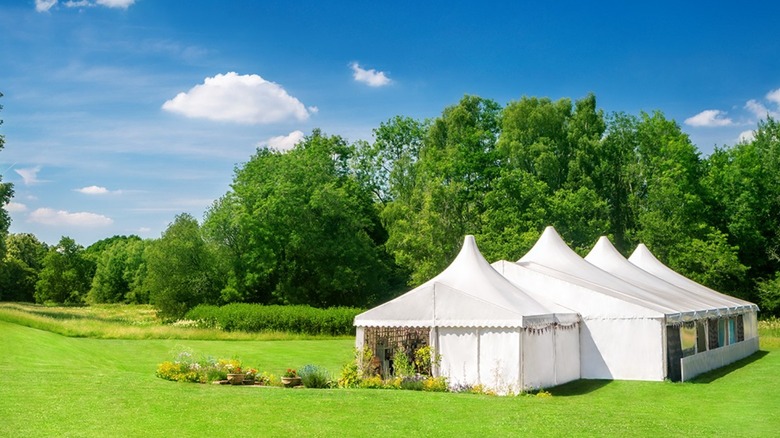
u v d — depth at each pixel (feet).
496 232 157.69
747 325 104.63
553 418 44.01
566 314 69.92
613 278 86.02
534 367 62.85
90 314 195.42
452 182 164.66
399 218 184.44
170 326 129.80
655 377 70.03
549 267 85.20
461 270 70.74
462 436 38.14
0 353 67.41
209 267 176.04
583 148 183.42
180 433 36.78
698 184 167.84
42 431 35.78
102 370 63.16
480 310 62.54
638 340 71.15
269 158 185.78
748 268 153.79
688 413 48.98
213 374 58.49
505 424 41.68
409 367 64.95
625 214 185.26
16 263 310.45
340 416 42.60
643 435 39.58
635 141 194.59
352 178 201.98
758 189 167.43
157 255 175.11
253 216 171.01
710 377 72.74
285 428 38.83
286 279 175.73
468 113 197.36
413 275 156.76
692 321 78.79
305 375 60.39
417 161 201.67
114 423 38.37
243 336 119.65
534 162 177.68
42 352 73.31
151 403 44.27
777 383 66.95
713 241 156.25
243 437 36.47
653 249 160.25
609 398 57.98
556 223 160.76
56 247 316.40
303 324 131.44
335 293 181.78
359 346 66.59
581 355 73.26
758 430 42.06
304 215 175.73
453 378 63.05
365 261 183.01
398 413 44.11
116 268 325.21
